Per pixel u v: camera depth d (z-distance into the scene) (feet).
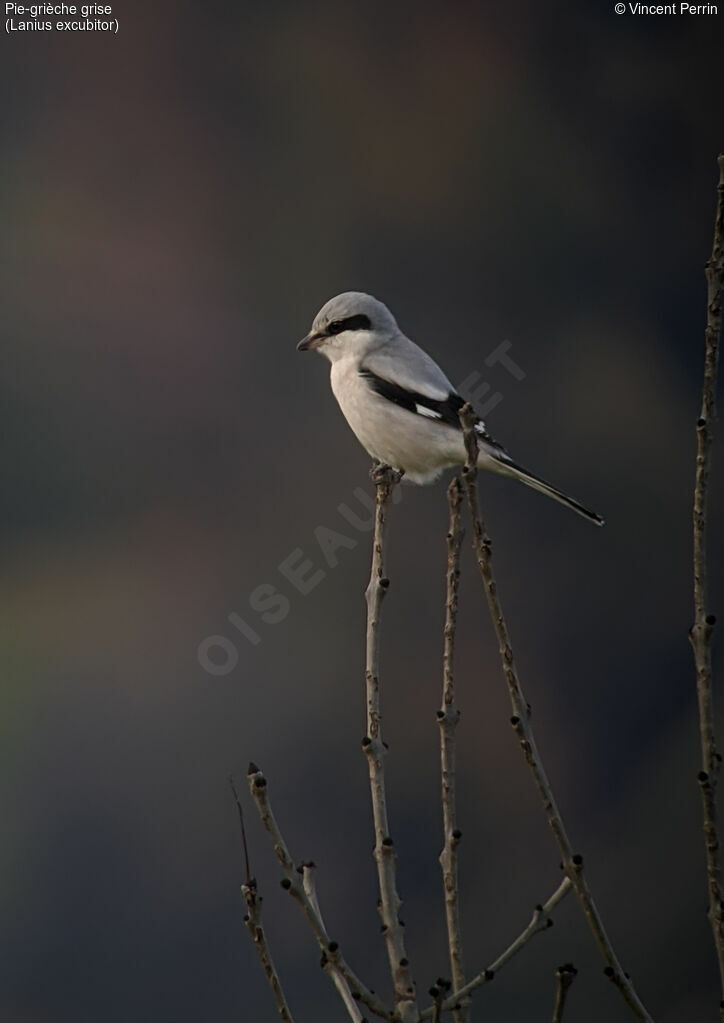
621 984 9.00
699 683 9.61
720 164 9.93
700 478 9.87
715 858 9.30
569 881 9.64
